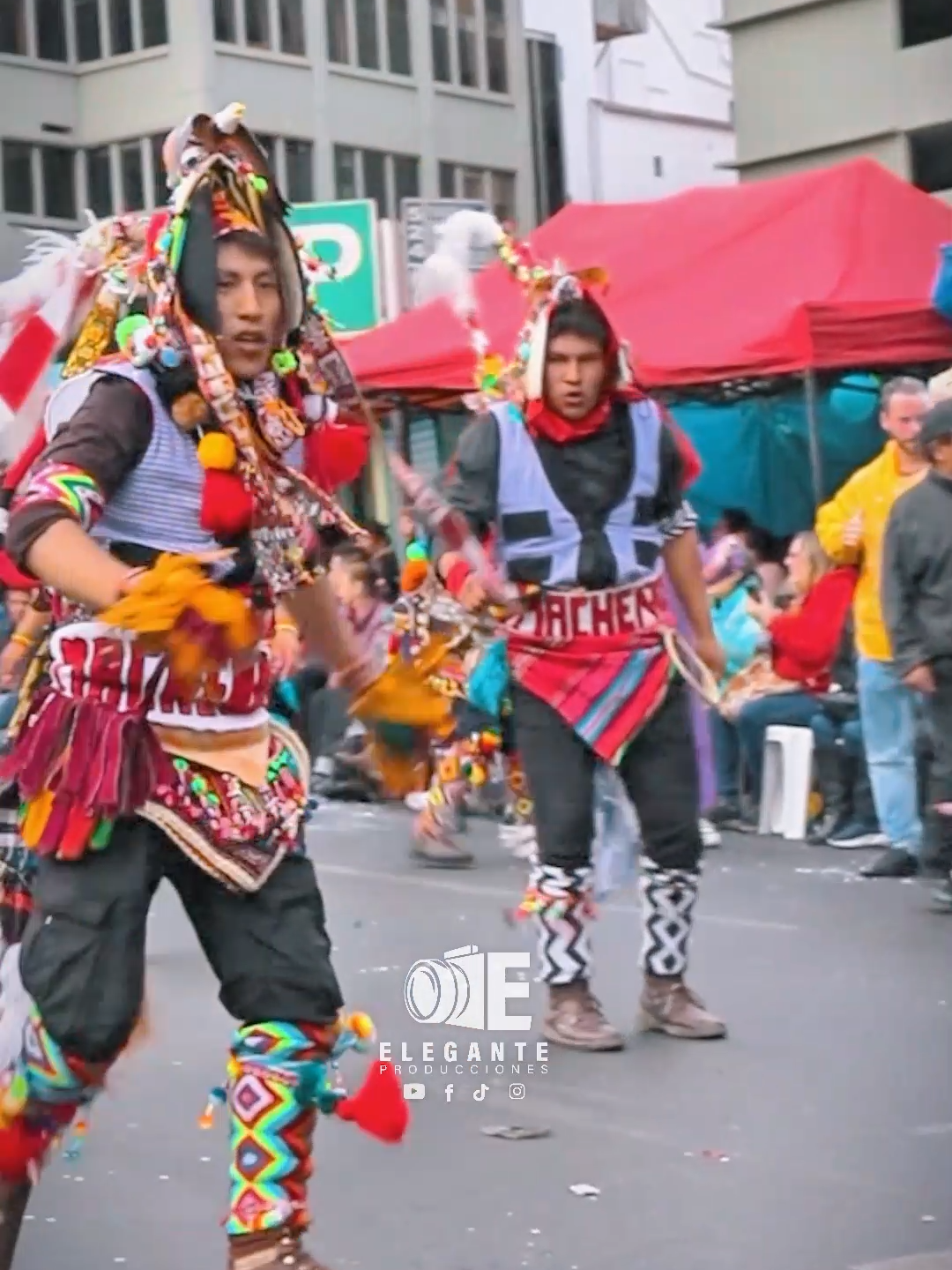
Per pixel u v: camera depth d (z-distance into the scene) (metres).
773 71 41.75
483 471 9.30
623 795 10.00
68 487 5.08
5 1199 5.62
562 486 9.34
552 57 63.19
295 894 5.55
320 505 5.61
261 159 5.61
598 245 22.69
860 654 14.81
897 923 12.76
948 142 39.75
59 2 56.31
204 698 5.38
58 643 5.37
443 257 10.41
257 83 55.97
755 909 13.40
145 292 5.54
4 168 55.50
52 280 6.12
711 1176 7.53
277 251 5.59
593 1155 7.80
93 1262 6.62
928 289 19.89
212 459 5.32
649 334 20.06
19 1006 5.41
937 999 10.46
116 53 55.94
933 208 21.56
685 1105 8.49
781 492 23.73
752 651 17.52
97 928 5.33
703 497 23.95
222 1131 8.15
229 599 4.91
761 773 17.33
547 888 9.49
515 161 61.88
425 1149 7.93
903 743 14.74
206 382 5.30
